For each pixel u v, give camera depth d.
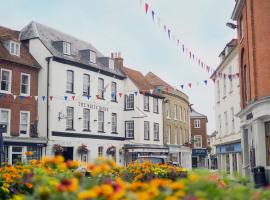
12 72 29.11
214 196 4.56
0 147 17.80
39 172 7.40
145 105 41.66
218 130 36.00
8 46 29.44
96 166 5.72
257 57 20.23
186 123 52.59
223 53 34.09
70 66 33.19
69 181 4.71
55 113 31.25
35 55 31.77
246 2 21.95
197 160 66.94
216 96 36.78
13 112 28.94
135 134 39.72
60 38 35.53
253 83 20.48
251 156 21.81
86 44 39.81
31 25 33.47
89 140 34.84
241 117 25.03
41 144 29.86
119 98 39.59
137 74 44.94
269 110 18.89
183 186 4.77
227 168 33.81
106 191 4.44
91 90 35.47
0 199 8.45
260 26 19.98
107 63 38.47
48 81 31.08
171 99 47.09
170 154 45.56
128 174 13.21
